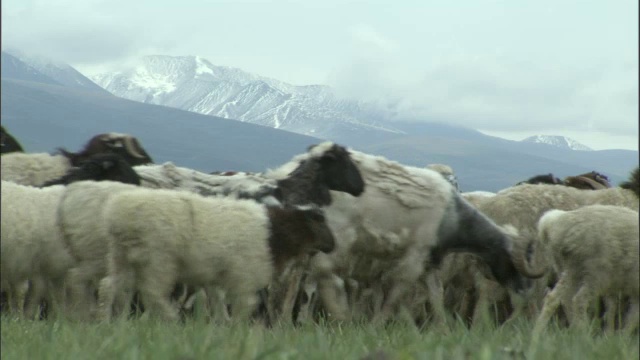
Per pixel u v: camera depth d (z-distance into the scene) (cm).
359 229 1794
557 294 1454
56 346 680
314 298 1797
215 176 1950
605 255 1416
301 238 1501
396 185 1828
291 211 1508
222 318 1370
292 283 1733
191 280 1411
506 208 1980
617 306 1642
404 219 1825
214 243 1401
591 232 1420
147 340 741
